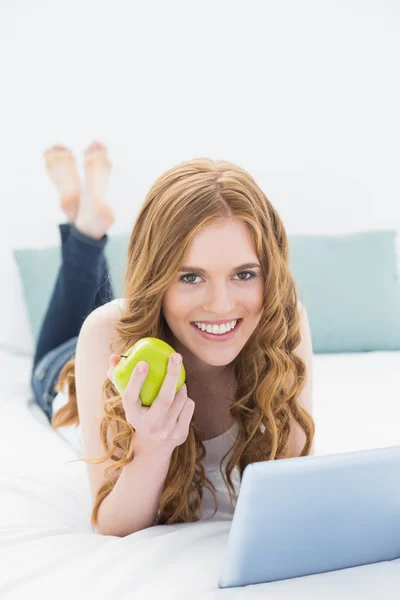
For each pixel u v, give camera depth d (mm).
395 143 3391
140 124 3238
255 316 1320
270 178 3352
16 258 2900
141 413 1154
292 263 2895
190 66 3252
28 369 2627
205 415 1539
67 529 1342
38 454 1764
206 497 1520
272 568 1008
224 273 1238
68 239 2559
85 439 1467
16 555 1182
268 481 938
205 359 1320
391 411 2021
